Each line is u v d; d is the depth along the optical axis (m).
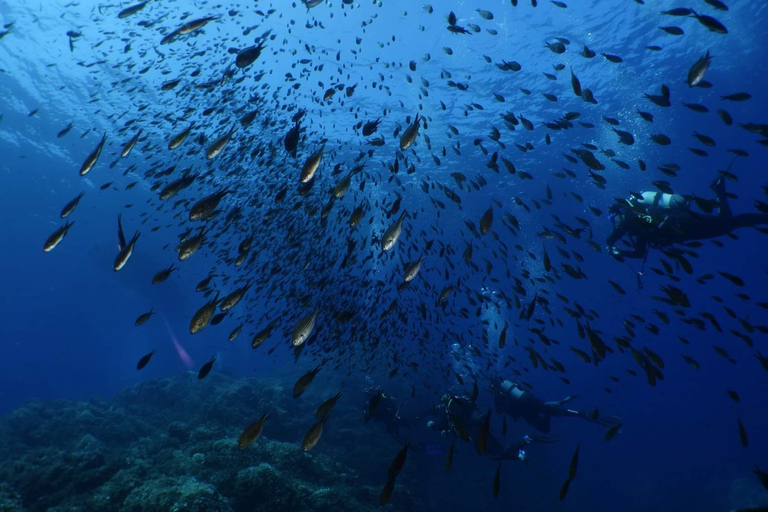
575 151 5.80
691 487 16.52
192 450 7.62
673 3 15.73
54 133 20.97
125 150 4.06
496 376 10.40
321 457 9.71
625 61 17.86
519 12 15.69
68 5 13.52
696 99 20.34
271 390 14.19
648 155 23.52
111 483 6.26
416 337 8.75
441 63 17.48
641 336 35.50
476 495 12.74
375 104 18.73
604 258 34.03
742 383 34.03
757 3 15.76
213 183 8.67
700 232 6.07
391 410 10.02
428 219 23.67
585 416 9.05
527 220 26.73
